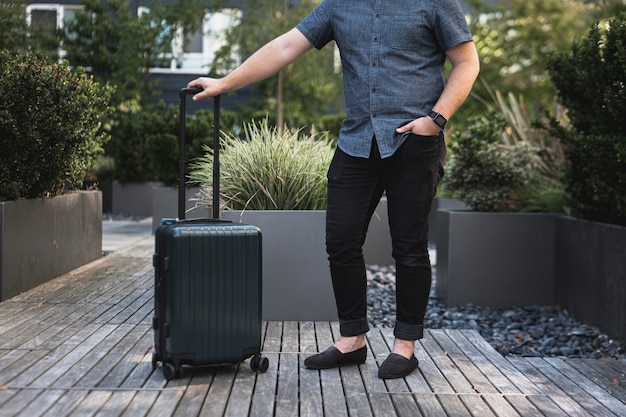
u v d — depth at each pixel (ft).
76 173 17.97
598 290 14.88
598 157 14.34
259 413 7.50
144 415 7.28
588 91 14.92
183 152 9.02
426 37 8.79
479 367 9.69
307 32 9.18
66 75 15.47
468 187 18.11
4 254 13.75
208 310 8.53
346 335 9.34
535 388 8.84
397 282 9.16
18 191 14.84
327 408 7.74
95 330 11.06
